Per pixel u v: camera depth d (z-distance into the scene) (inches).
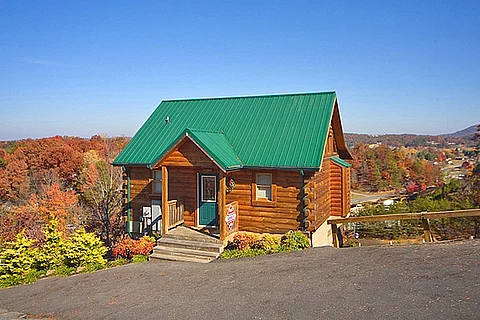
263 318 288.7
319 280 364.8
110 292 410.9
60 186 1942.7
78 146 2529.5
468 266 355.6
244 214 646.5
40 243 787.4
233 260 518.3
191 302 346.6
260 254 534.3
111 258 650.8
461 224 754.2
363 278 354.9
